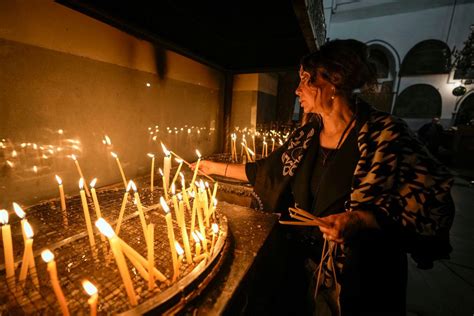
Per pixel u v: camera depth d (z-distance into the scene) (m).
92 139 1.57
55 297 0.67
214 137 3.13
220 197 1.83
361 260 0.98
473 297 2.06
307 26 1.68
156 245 0.94
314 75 1.08
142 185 1.73
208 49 2.37
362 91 1.10
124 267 0.61
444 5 11.52
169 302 0.64
